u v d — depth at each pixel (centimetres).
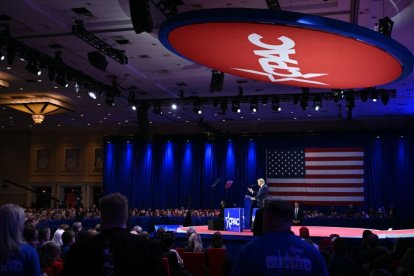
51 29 1445
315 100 2130
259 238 305
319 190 2827
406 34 1424
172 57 1700
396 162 2786
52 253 623
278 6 1191
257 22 792
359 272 657
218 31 858
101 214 296
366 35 823
